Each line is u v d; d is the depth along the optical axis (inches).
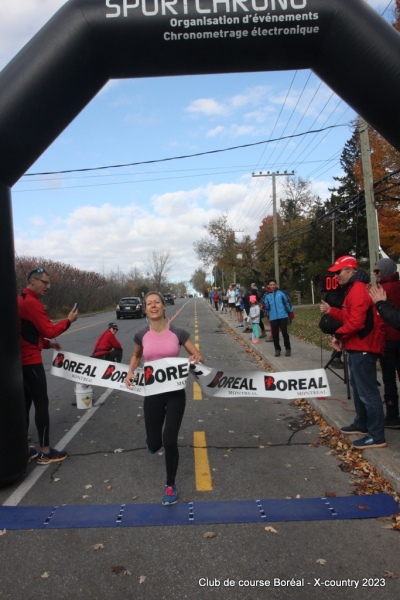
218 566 120.3
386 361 214.1
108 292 2362.2
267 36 180.9
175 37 179.6
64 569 120.6
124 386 202.4
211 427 246.4
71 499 161.3
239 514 147.2
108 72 192.7
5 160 173.5
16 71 173.2
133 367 175.0
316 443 214.5
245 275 1926.7
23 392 177.9
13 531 140.2
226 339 699.4
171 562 122.6
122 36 178.5
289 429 239.5
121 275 3700.8
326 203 1587.1
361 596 107.8
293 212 2375.7
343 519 142.7
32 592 111.9
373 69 176.9
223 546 129.5
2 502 159.9
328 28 180.1
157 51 182.9
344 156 1720.0
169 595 109.8
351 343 190.7
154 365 159.0
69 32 175.8
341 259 200.2
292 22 178.9
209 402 303.3
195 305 2388.0
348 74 183.2
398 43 176.9
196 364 173.9
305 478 175.2
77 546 131.3
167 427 156.3
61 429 246.5
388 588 110.3
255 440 223.1
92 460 199.3
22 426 175.0
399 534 133.4
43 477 181.5
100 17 176.4
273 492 163.3
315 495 159.9
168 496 154.7
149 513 149.4
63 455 200.2
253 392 196.4
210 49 183.3
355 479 172.7
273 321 451.8
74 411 285.3
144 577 116.4
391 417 215.2
